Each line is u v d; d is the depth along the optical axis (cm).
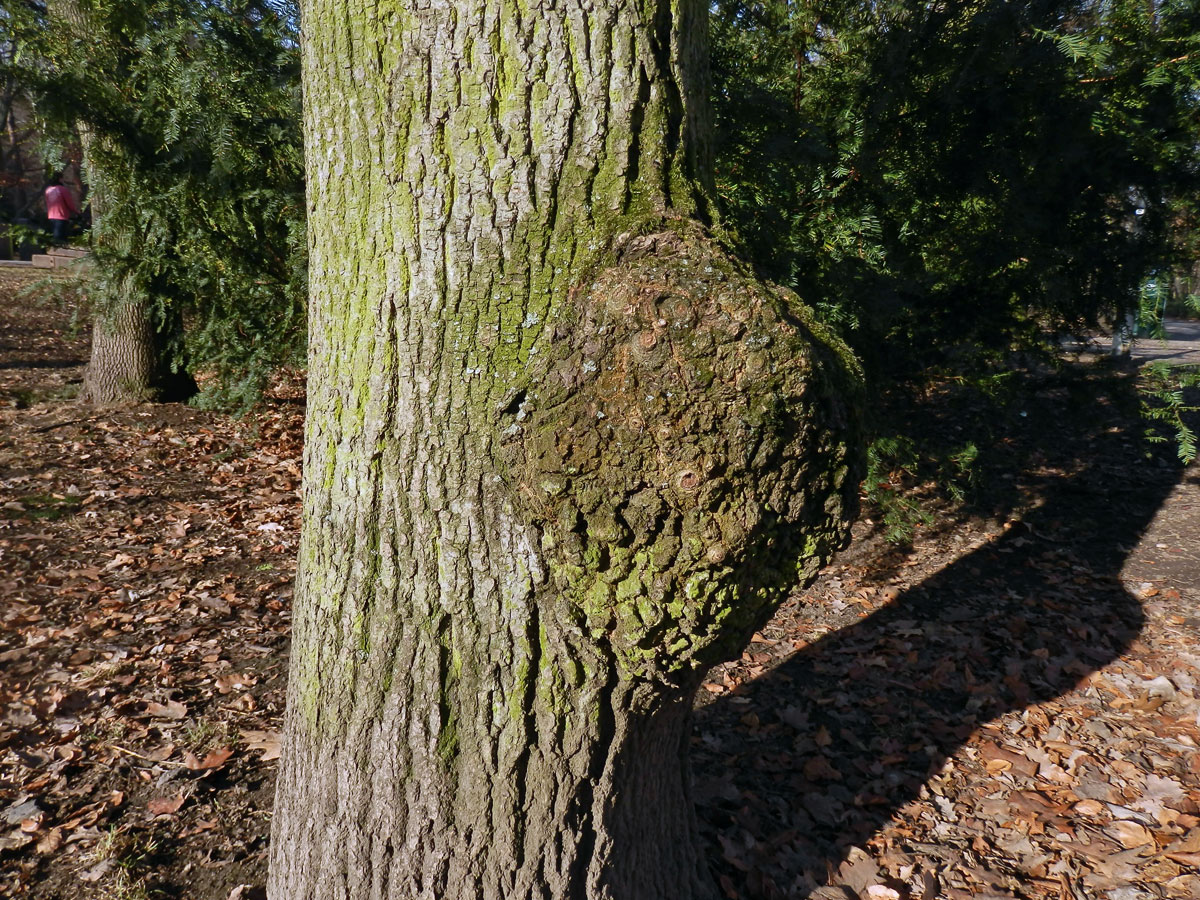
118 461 668
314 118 174
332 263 175
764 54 409
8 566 480
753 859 284
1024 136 400
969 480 518
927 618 468
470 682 175
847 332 394
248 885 267
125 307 698
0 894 261
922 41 383
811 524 162
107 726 346
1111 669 409
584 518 154
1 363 973
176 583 477
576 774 182
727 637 169
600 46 156
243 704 365
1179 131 388
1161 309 405
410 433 167
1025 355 470
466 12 153
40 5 586
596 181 159
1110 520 587
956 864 288
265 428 760
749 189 351
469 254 159
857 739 358
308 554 188
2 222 603
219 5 531
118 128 520
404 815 183
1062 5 372
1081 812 312
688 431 146
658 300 147
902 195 400
